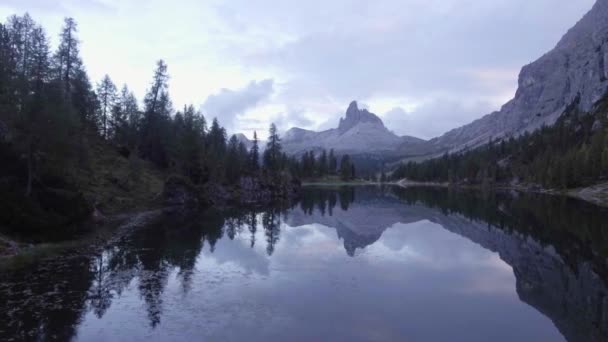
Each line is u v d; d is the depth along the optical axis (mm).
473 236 41938
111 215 48000
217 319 17266
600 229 45406
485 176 171000
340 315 18391
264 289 21906
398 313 18984
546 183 126125
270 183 98000
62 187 40812
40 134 36156
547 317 18875
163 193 63719
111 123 82750
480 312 19469
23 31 63312
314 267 27406
